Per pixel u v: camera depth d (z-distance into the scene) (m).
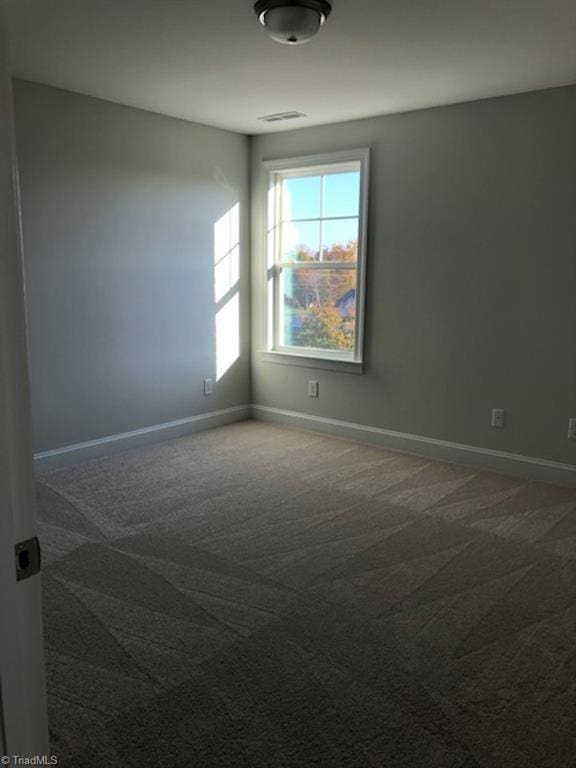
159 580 2.63
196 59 3.19
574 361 3.74
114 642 2.20
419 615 2.39
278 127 4.74
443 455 4.35
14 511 0.69
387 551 2.93
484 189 3.94
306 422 5.10
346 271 4.75
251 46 3.00
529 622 2.34
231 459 4.31
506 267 3.92
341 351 4.89
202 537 3.05
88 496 3.58
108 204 4.15
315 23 2.52
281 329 5.25
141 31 2.82
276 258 5.16
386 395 4.59
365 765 1.66
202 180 4.75
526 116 3.72
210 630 2.28
